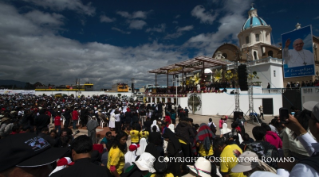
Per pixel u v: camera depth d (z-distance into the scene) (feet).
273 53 121.60
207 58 79.77
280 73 103.04
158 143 20.11
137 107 59.57
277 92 77.71
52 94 209.26
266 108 77.36
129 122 39.81
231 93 79.51
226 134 20.22
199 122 61.31
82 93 217.15
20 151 5.50
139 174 10.14
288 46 48.52
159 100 104.42
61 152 6.39
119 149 13.26
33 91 208.23
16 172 5.50
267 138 16.21
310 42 43.80
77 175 5.97
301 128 7.31
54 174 5.98
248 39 138.00
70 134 19.57
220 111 78.38
